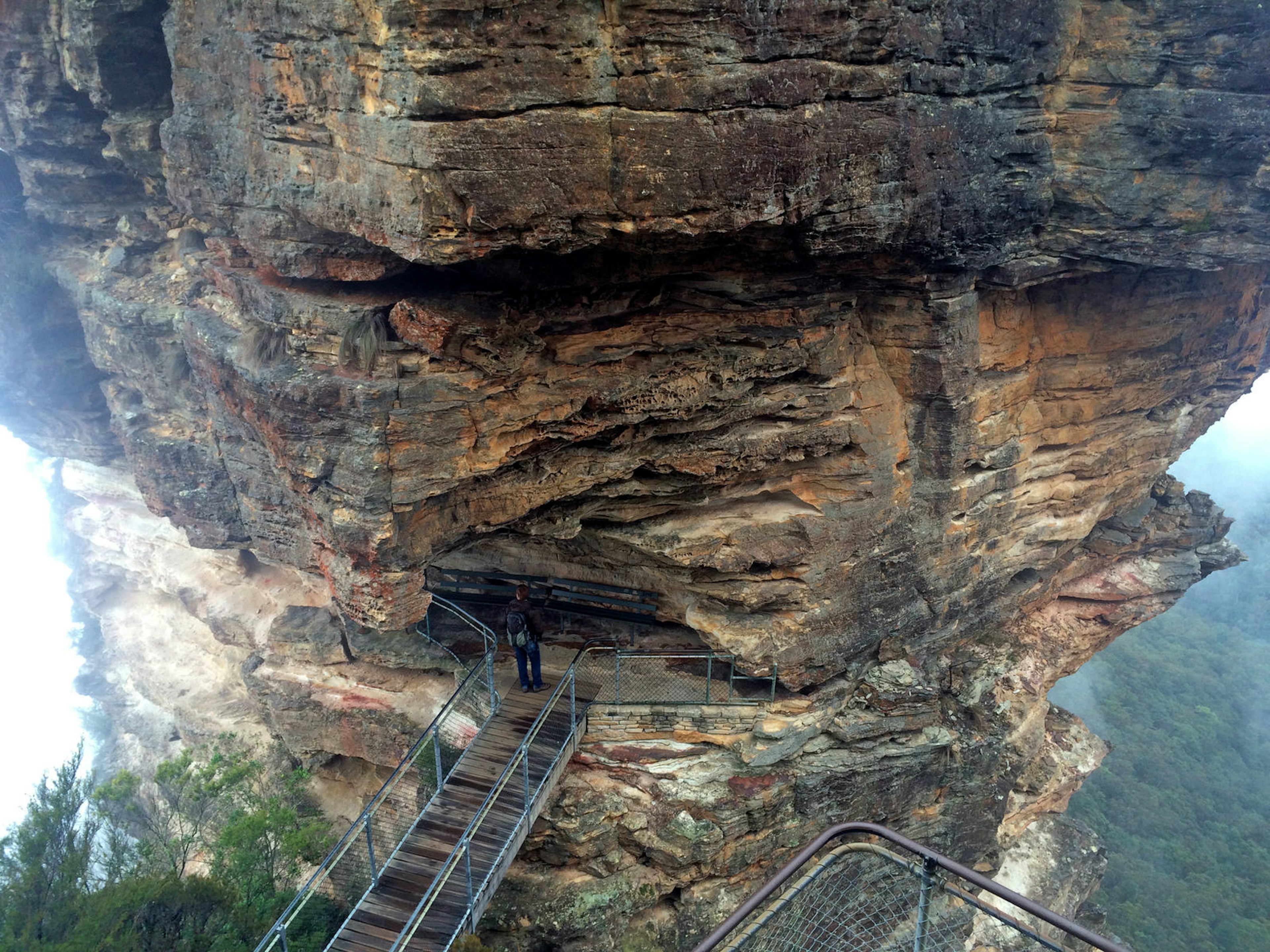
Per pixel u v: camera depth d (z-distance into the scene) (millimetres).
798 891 6539
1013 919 5859
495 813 14500
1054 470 20859
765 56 11195
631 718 17297
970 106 14141
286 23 11641
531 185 10586
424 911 12789
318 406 12883
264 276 14781
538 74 10242
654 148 10938
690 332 14961
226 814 18906
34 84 19141
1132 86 15648
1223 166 15867
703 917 16828
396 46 9898
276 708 20234
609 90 10617
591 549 18766
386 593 13883
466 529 14539
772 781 17125
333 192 12047
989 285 17078
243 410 14867
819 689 18188
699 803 16516
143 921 13844
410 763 14875
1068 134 16266
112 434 25625
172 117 15977
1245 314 22203
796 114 11758
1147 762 52531
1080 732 25375
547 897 15898
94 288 20766
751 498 17656
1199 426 24078
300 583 21969
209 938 13906
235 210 14555
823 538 17188
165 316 19406
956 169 14227
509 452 13992
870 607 18250
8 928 12852
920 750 18172
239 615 22516
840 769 17609
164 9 16812
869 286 15883
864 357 16859
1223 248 16547
